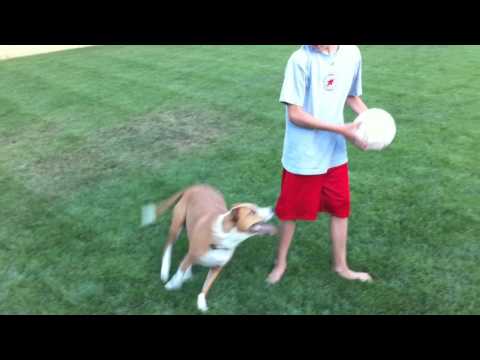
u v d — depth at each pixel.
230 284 3.56
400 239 3.99
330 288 3.48
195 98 7.55
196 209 3.43
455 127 6.03
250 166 5.28
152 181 5.05
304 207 3.33
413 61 9.07
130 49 11.20
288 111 3.08
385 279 3.56
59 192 4.88
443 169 5.04
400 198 4.55
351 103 3.43
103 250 3.96
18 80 8.96
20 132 6.49
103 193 4.85
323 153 3.14
